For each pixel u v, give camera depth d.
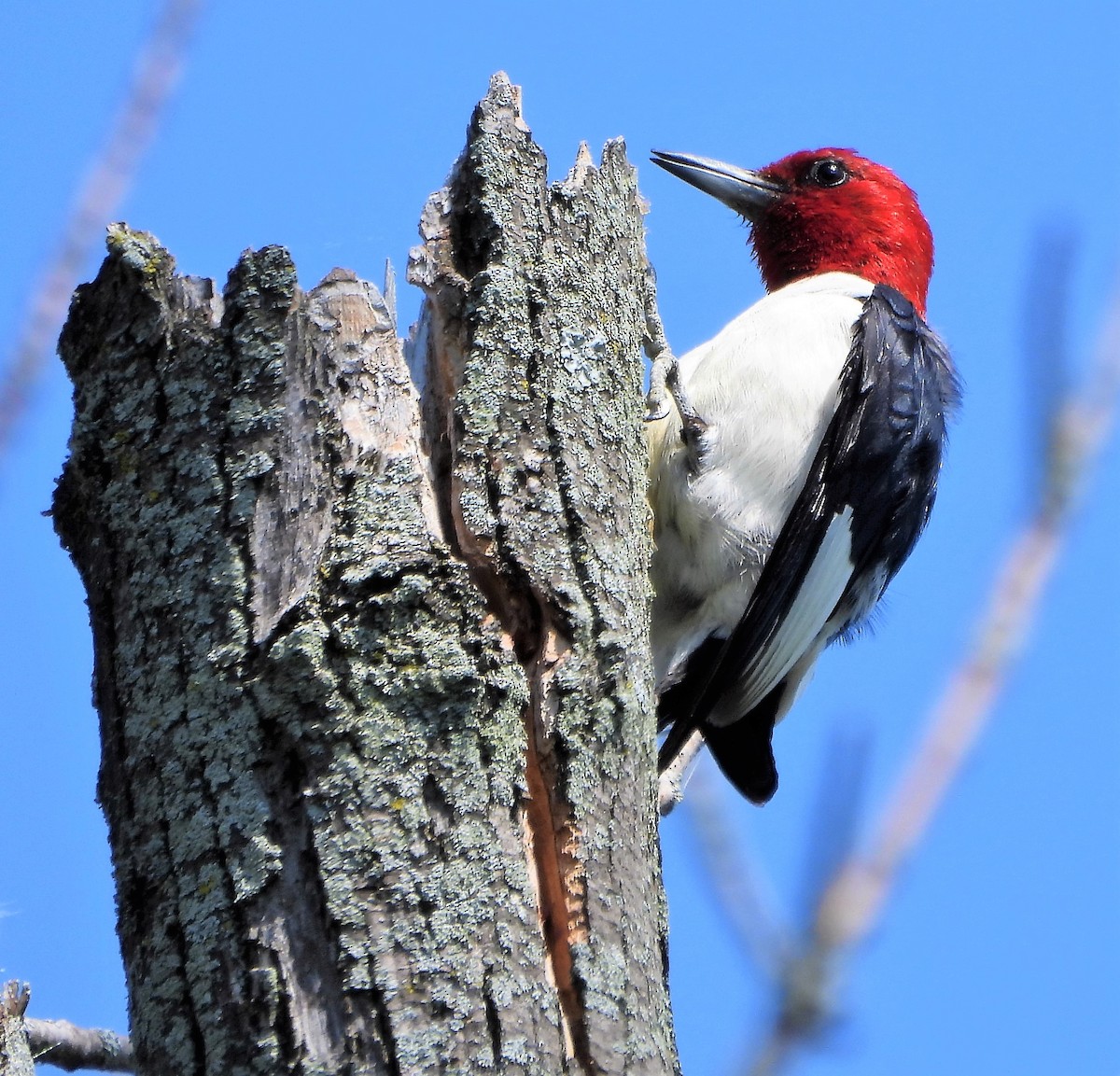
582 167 6.31
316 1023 4.78
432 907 4.90
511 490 5.60
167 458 5.40
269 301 5.47
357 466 5.36
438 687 5.11
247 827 4.98
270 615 5.17
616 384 6.06
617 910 5.25
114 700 5.34
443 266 5.88
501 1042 4.80
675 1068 5.27
